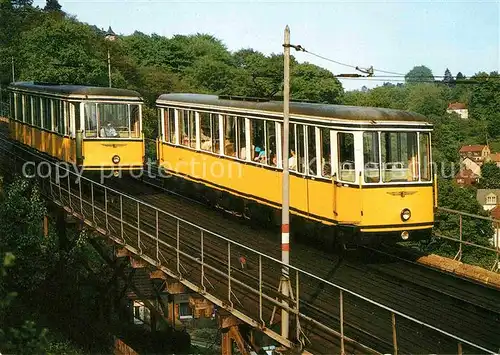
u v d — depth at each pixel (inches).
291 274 578.9
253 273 568.4
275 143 693.9
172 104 908.6
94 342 714.8
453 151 3142.2
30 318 738.8
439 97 4055.1
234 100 777.6
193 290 526.9
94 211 738.2
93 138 844.0
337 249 657.0
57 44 2075.5
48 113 940.0
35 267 764.0
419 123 605.6
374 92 3629.4
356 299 519.8
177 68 3169.3
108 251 899.4
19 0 3767.2
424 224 605.6
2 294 609.3
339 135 602.9
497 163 3154.5
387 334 453.1
